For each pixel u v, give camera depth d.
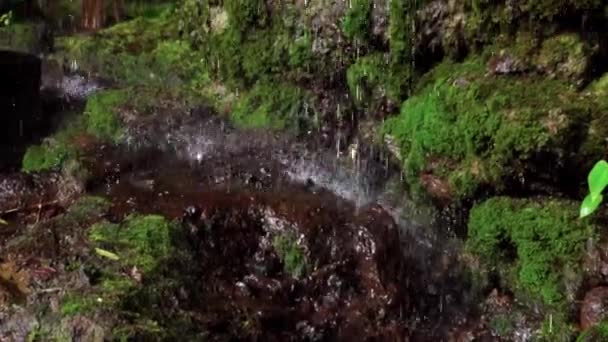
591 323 3.20
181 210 3.68
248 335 3.09
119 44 6.16
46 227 3.30
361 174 4.36
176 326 2.75
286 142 4.59
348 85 4.45
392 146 4.10
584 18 3.60
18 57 5.19
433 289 3.85
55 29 7.25
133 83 5.77
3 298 2.72
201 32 5.40
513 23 3.76
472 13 3.88
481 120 3.56
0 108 5.00
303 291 3.55
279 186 4.21
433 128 3.77
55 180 4.05
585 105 3.44
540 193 3.60
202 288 3.24
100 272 2.86
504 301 3.66
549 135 3.38
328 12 4.40
